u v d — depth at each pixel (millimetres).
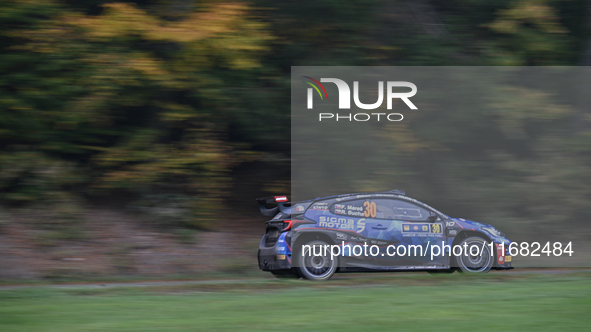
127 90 19078
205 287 14211
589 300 11516
